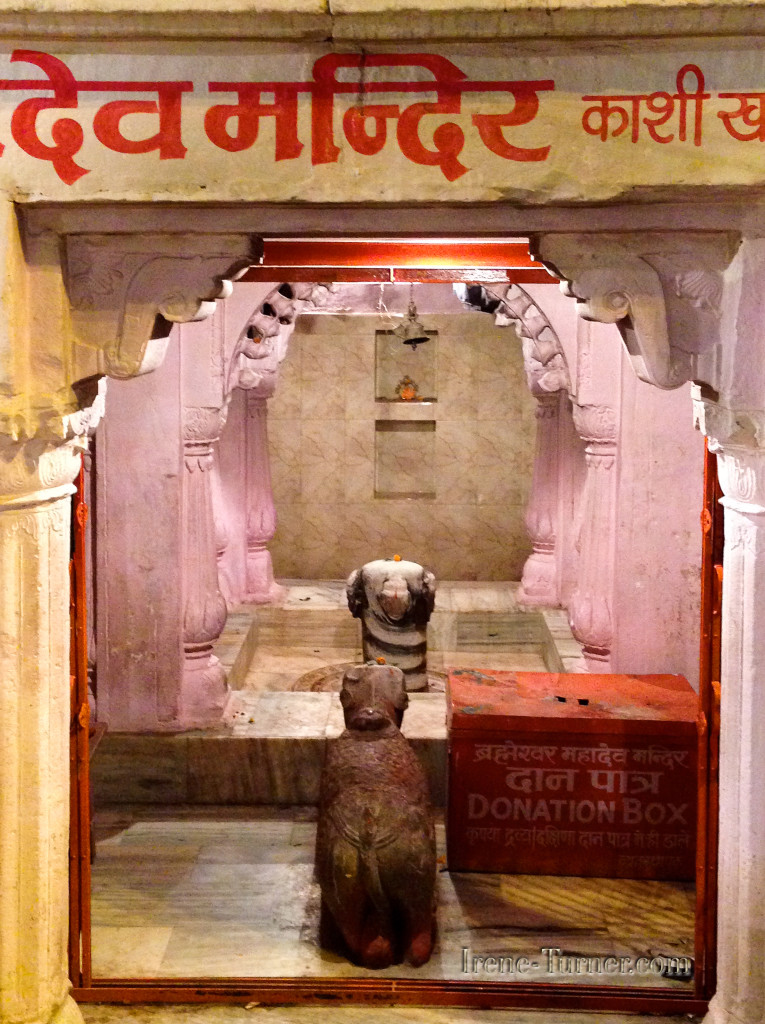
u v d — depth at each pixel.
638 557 4.93
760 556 2.90
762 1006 2.99
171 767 4.93
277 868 4.34
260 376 6.42
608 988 3.45
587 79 2.63
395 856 3.62
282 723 5.13
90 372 2.85
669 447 4.85
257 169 2.67
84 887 3.41
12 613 2.87
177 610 4.94
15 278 2.71
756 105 2.61
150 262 2.82
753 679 2.92
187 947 3.75
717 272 2.79
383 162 2.66
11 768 2.90
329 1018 3.37
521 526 8.88
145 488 4.89
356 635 7.60
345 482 8.88
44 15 2.57
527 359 7.15
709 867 3.34
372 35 2.59
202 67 2.65
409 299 6.74
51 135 2.67
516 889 4.20
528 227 2.77
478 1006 3.44
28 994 2.98
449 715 4.49
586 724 4.23
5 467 2.79
